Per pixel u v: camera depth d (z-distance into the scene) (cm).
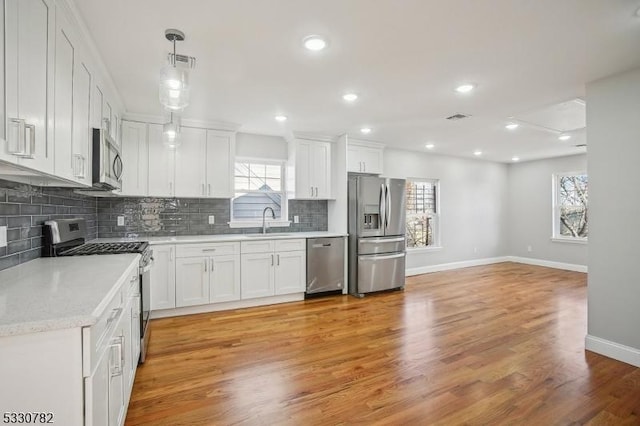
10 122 107
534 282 534
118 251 239
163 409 193
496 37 207
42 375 100
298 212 493
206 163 398
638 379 228
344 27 195
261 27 195
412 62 241
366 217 473
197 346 282
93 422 105
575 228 632
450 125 418
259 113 365
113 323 139
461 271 627
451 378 231
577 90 295
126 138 359
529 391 214
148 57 232
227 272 382
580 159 617
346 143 468
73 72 175
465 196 671
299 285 426
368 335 309
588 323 277
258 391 213
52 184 199
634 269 249
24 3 118
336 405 199
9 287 137
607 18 185
